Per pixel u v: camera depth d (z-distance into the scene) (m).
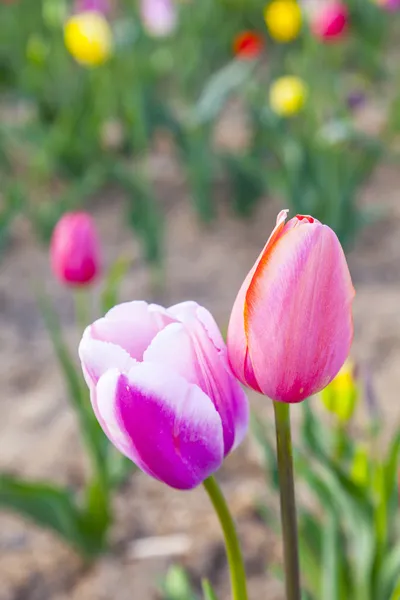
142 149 2.41
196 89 3.02
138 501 1.33
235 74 2.26
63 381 1.66
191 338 0.58
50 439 1.49
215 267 2.07
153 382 0.57
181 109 2.77
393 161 2.55
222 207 2.36
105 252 2.17
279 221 0.56
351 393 0.86
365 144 2.13
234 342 0.57
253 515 1.27
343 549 0.91
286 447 0.60
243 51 2.23
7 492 1.08
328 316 0.56
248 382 0.58
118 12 3.47
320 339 0.56
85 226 1.19
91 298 1.96
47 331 1.84
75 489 1.35
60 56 2.67
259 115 2.30
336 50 2.71
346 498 0.83
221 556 1.21
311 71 2.46
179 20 3.00
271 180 2.14
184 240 2.21
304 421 0.90
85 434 1.14
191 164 2.22
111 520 1.22
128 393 0.57
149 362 0.57
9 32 3.18
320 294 0.56
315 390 0.58
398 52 3.60
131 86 2.48
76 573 1.20
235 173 2.21
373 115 2.93
